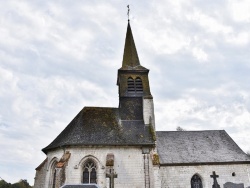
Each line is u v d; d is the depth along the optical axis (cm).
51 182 2395
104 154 2325
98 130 2492
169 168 2733
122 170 2291
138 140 2438
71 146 2300
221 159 2831
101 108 2803
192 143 3073
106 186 2164
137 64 3189
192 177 2734
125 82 2980
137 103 2861
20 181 5269
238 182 2725
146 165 2330
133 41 3428
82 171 2275
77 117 2700
